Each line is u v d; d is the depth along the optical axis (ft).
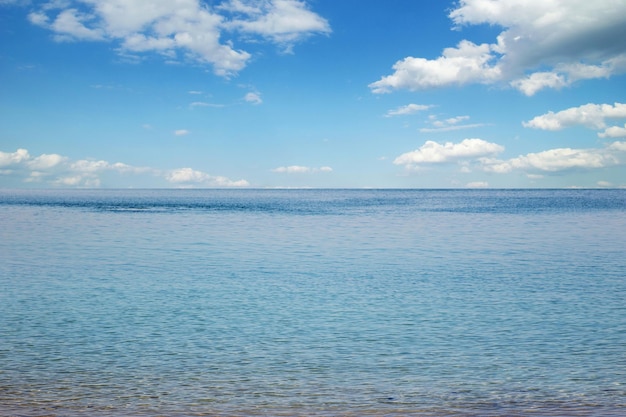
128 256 151.64
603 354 60.59
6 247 171.63
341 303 88.38
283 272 123.34
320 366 56.54
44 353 60.39
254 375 53.62
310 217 343.46
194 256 152.76
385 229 249.14
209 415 43.52
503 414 43.98
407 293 97.09
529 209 440.04
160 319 77.05
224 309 83.82
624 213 368.48
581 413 44.14
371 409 45.01
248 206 520.01
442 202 644.27
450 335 68.85
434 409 45.03
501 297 92.99
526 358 59.21
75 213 377.50
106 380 51.85
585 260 141.28
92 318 77.20
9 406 45.09
